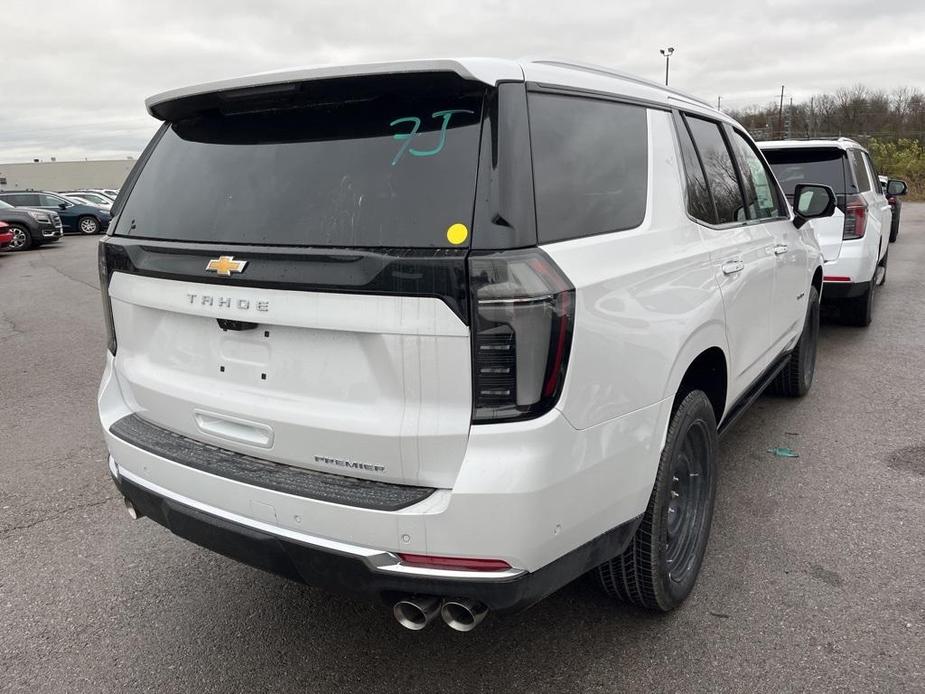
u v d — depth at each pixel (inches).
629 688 98.9
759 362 150.5
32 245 804.0
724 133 144.9
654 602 108.0
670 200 110.4
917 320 313.0
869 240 262.1
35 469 177.9
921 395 213.6
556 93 91.1
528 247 78.1
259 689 101.7
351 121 89.0
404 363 79.4
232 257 88.5
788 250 164.7
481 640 110.2
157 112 106.7
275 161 92.7
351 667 105.6
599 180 94.8
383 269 78.3
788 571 124.0
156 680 104.0
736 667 101.7
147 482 101.6
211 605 121.7
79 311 402.0
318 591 125.5
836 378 233.1
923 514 141.9
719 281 118.1
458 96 83.5
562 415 79.5
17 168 2662.4
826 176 258.8
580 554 87.7
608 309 86.0
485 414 77.4
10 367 279.1
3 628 116.1
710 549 131.9
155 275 97.8
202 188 98.3
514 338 75.7
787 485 156.9
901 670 99.3
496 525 77.7
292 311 84.4
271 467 91.7
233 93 94.3
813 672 99.8
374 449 82.6
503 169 78.5
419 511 79.0
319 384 86.4
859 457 170.6
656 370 95.0
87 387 248.7
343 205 84.8
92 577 130.3
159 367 104.2
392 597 83.7
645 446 94.2
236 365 93.8
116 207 111.5
